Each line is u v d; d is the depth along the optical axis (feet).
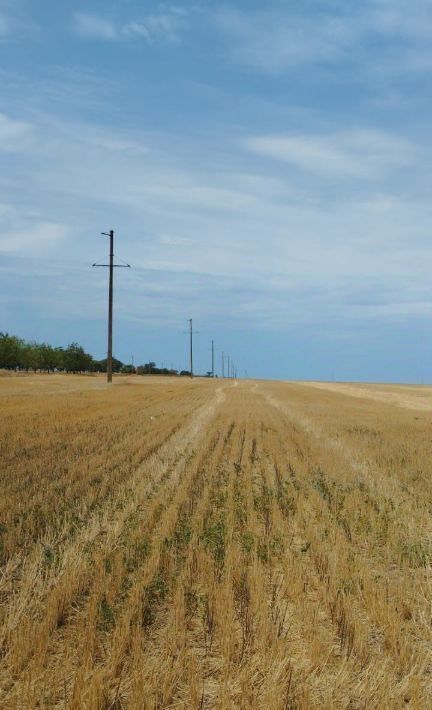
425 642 20.92
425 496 44.65
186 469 53.78
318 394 221.25
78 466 52.54
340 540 31.86
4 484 44.55
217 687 18.04
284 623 22.26
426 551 30.73
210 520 36.04
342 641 20.81
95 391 173.17
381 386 363.76
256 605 22.81
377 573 27.86
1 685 17.90
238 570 26.68
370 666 18.67
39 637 20.11
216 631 21.59
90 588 25.31
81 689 17.31
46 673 18.39
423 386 378.12
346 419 107.86
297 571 26.71
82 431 77.30
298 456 63.93
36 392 157.17
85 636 20.25
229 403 147.54
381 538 33.47
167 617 22.94
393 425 98.48
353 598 24.68
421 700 16.84
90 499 40.55
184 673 18.53
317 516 37.76
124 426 84.64
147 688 17.47
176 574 26.61
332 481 49.73
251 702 16.90
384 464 58.49
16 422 83.92
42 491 42.83
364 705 16.98
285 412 122.01
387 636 20.90
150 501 41.57
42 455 58.13
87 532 32.45
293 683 17.92
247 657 19.47
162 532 32.99
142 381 294.46
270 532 34.09
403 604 23.68
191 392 194.49
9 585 25.31
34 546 30.42
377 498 43.06
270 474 53.47
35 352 422.82
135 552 29.30
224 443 73.41
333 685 17.90
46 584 25.66
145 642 20.84
